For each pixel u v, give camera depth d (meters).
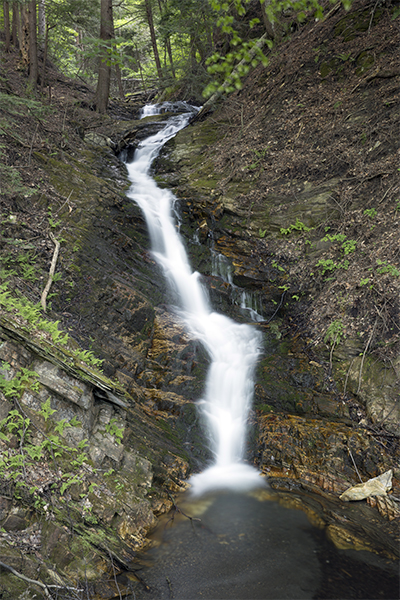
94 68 26.45
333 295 9.44
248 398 8.39
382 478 6.50
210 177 14.03
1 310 5.75
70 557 4.47
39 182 10.21
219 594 4.54
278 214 11.84
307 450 7.16
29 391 5.32
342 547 5.34
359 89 12.55
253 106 16.00
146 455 6.51
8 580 3.89
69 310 7.98
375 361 8.01
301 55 15.34
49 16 16.56
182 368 8.62
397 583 4.75
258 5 19.72
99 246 9.82
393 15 13.40
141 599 4.42
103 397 6.28
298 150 12.76
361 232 9.89
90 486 5.25
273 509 6.11
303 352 9.17
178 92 24.59
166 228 12.16
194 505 6.15
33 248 8.23
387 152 10.65
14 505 4.45
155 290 10.11
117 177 13.91
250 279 11.23
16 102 11.03
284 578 4.79
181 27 21.30
